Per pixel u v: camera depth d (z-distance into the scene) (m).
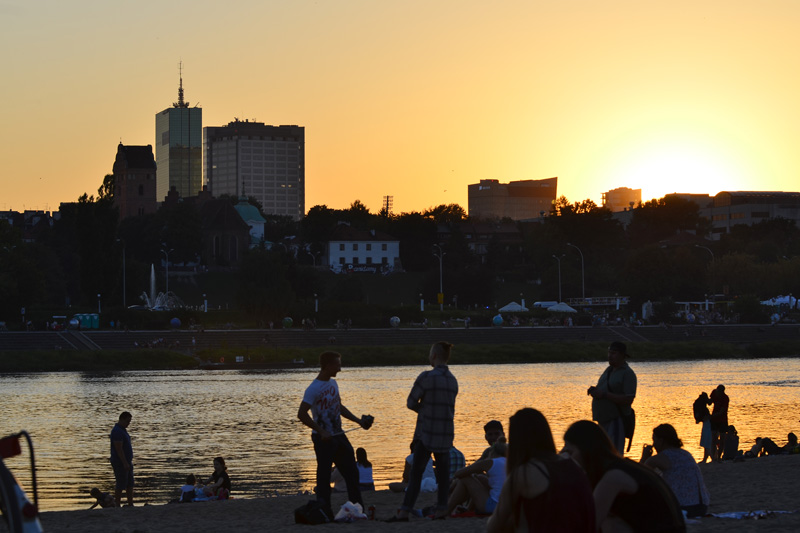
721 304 196.38
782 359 145.62
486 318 180.00
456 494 21.98
